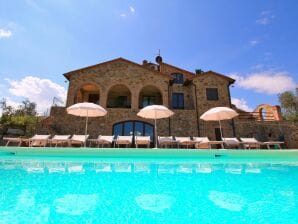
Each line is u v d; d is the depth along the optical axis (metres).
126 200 3.69
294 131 18.62
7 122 25.30
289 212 3.18
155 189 4.42
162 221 2.82
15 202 3.51
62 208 3.26
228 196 4.00
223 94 20.00
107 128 17.70
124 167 7.24
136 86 19.28
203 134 18.28
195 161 8.80
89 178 5.34
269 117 22.00
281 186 4.77
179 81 24.41
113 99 22.88
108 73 19.47
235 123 18.67
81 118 17.64
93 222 2.75
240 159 9.33
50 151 9.26
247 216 3.02
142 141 14.65
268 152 9.64
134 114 18.34
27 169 6.60
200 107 19.25
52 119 17.30
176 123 18.39
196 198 3.85
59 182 4.88
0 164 7.65
